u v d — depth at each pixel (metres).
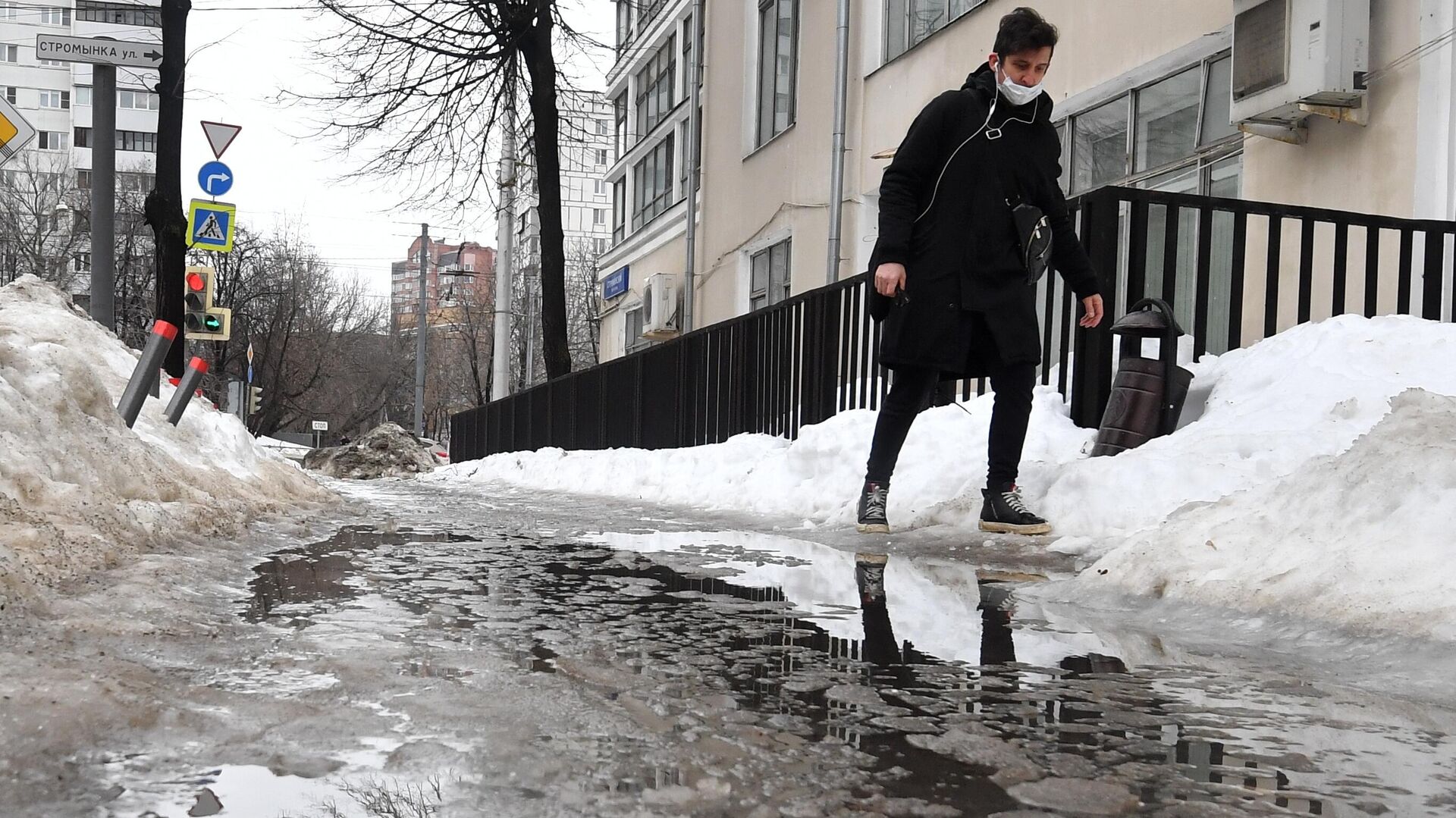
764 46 18.97
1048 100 5.08
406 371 78.44
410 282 98.25
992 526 5.10
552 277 20.33
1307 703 2.14
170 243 12.73
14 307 6.36
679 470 10.37
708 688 2.21
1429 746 1.83
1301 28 7.21
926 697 2.16
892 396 5.46
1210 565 3.32
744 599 3.49
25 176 51.03
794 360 10.34
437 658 2.40
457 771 1.59
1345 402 5.26
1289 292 7.83
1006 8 11.73
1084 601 3.46
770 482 8.12
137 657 2.20
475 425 28.94
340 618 2.90
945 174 5.01
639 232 27.89
